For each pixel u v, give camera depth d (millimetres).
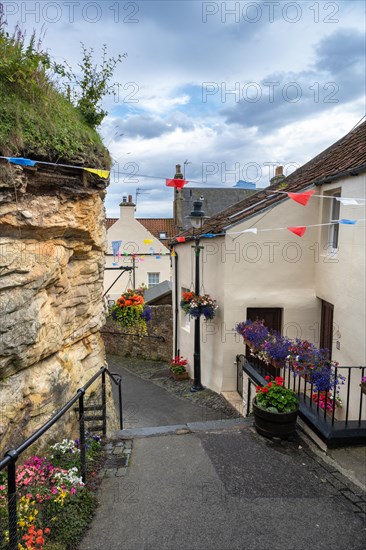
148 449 4449
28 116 3854
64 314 4773
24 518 2740
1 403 3467
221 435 4809
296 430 4867
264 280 7883
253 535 3012
